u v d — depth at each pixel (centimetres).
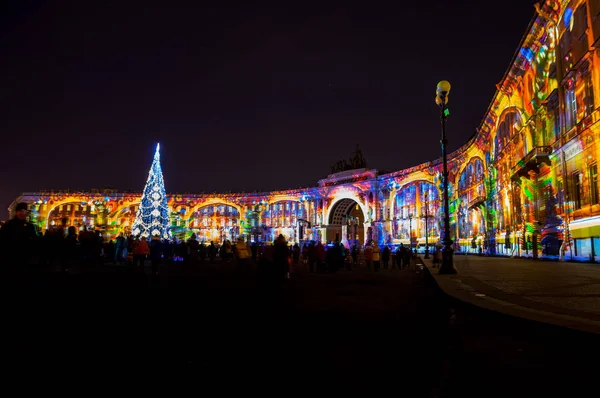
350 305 1033
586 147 2352
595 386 425
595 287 1128
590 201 2339
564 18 2586
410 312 912
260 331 698
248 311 920
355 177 9344
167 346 588
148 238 4344
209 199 11006
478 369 482
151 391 402
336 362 510
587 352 539
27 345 589
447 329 698
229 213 10994
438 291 1214
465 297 936
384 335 666
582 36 2369
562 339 580
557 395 401
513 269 1992
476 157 5550
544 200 3072
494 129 4450
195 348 577
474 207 5472
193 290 1359
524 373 468
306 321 796
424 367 489
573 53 2477
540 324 623
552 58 2802
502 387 421
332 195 9731
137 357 528
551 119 2905
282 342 616
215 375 455
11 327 719
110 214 10569
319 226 9819
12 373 457
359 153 9775
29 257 773
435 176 7500
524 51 3158
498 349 571
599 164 2217
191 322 778
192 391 404
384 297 1209
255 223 10688
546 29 2812
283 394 397
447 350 566
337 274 2375
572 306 791
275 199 10600
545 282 1289
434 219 7594
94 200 10612
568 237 2605
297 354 546
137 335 661
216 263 3647
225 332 689
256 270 2362
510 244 3856
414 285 1630
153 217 4400
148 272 2253
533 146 3191
